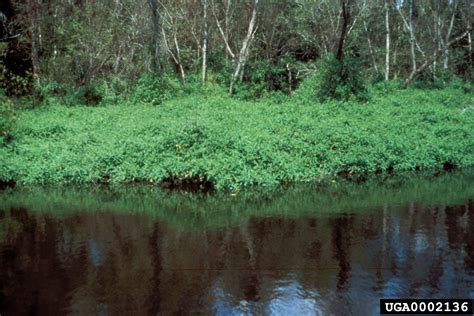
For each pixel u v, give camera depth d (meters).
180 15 26.20
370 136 10.95
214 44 26.95
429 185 8.90
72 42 21.19
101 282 5.15
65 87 19.34
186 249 6.02
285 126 11.94
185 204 8.03
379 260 5.57
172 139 9.95
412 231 6.48
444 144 10.84
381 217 7.08
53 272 5.41
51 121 13.30
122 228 6.86
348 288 4.92
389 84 22.70
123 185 9.23
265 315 4.45
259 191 8.69
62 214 7.55
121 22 23.67
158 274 5.31
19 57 21.61
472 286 4.93
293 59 27.20
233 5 26.12
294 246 6.04
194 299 4.77
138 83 19.95
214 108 16.36
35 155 10.19
